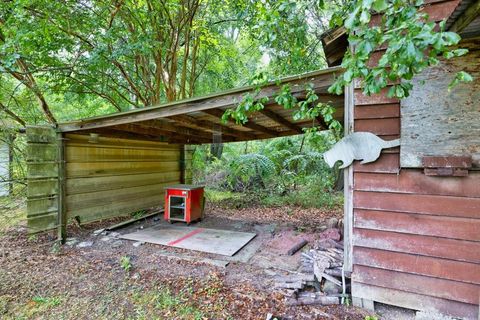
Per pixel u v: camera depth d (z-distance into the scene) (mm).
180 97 7668
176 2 6098
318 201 7016
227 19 7461
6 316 2232
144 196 5820
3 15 4594
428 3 1988
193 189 5199
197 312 2270
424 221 2090
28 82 5543
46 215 3895
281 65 4492
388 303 2199
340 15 1740
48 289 2648
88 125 3885
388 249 2199
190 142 6633
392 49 1216
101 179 4812
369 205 2268
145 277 2908
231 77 9391
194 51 7777
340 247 3205
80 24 5328
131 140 5496
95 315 2250
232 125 4527
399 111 2154
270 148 10016
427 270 2084
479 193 1940
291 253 3584
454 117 1993
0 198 5516
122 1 5426
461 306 1990
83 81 6180
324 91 2646
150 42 5715
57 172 4055
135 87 7016
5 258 3391
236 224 5195
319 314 2199
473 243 1960
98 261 3338
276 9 2232
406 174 2145
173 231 4656
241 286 2691
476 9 1455
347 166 2344
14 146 5277
